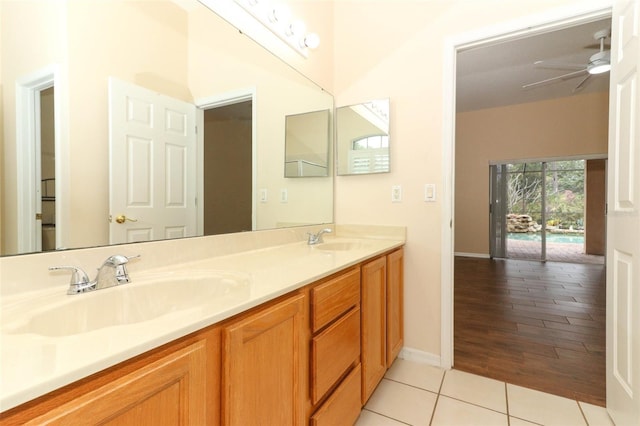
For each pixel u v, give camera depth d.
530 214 5.99
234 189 1.53
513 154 5.55
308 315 1.06
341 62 2.33
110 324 0.85
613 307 1.44
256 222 1.67
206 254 1.35
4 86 0.81
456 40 1.90
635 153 1.25
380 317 1.65
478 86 4.54
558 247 6.88
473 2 1.86
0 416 0.41
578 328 2.52
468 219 6.02
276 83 1.81
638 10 1.25
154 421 0.57
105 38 1.03
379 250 1.62
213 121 1.43
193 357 0.65
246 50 1.61
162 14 1.20
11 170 0.83
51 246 0.89
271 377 0.87
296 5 1.95
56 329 0.73
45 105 0.89
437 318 1.98
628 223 1.30
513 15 1.75
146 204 1.15
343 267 1.24
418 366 1.97
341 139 2.31
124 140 1.08
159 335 0.58
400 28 2.10
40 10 0.88
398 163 2.10
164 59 1.21
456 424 1.43
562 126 5.16
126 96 1.09
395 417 1.48
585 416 1.48
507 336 2.38
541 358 2.04
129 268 1.06
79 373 0.46
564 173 6.73
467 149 5.96
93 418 0.48
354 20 2.28
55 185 0.91
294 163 1.97
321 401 1.13
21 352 0.51
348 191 2.30
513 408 1.54
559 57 3.59
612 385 1.44
